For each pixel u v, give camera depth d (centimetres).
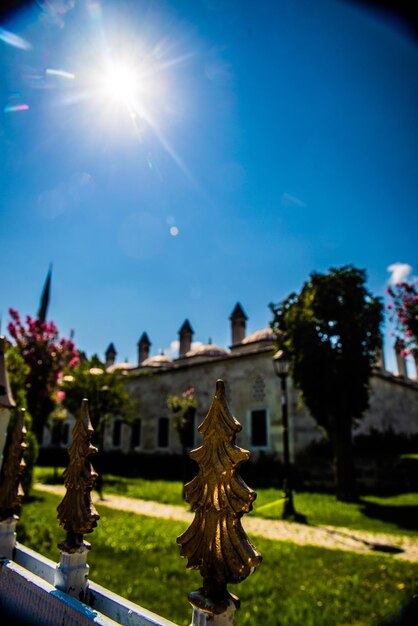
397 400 2428
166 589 440
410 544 721
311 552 632
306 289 1388
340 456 1263
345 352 1272
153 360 3148
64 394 1953
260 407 2041
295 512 989
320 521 932
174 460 2316
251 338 2419
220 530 134
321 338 1293
